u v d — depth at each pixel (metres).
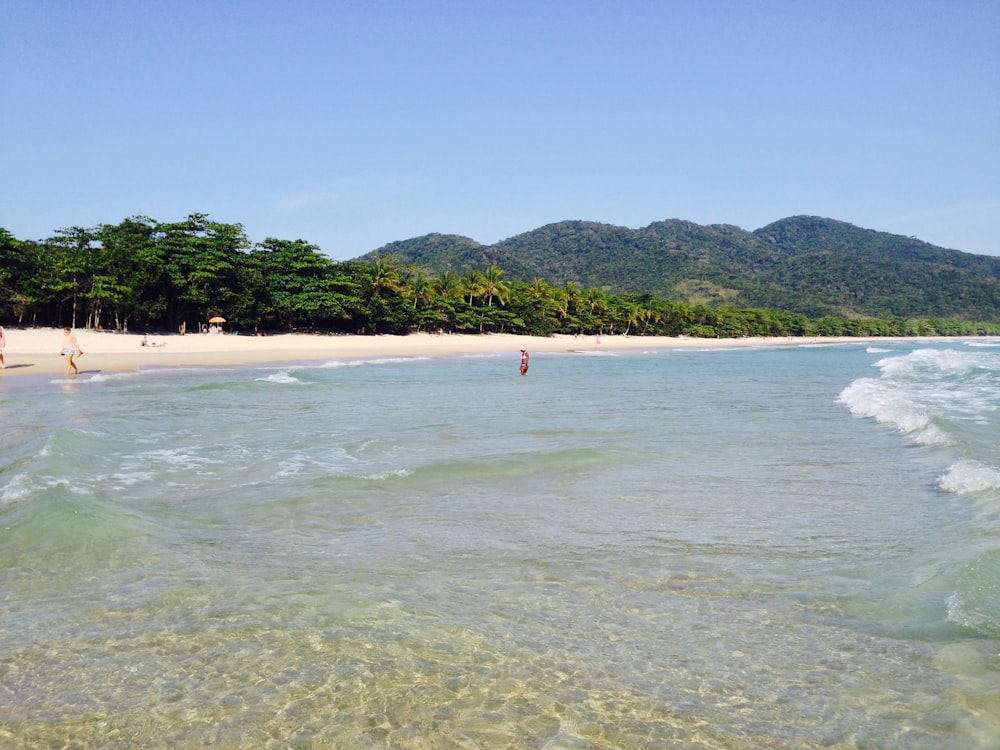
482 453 13.92
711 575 6.98
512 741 4.17
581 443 15.20
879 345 149.50
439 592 6.54
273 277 90.12
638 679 4.91
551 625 5.80
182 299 77.12
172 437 15.95
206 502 10.03
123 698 4.68
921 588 6.40
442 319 109.00
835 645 5.38
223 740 4.20
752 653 5.27
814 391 29.58
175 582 6.77
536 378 38.78
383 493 10.62
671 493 10.62
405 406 23.20
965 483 10.52
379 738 4.20
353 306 93.31
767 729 4.27
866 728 4.25
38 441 14.04
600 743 4.14
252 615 5.98
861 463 12.74
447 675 4.96
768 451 14.10
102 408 21.08
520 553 7.73
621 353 88.31
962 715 4.34
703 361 64.38
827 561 7.33
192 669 5.05
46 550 7.65
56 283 69.62
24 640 5.53
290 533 8.52
